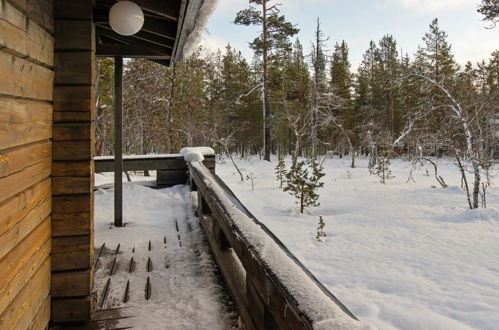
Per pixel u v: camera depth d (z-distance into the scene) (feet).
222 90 93.25
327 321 2.86
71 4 6.62
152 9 7.58
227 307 7.77
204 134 59.52
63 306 6.86
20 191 4.89
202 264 10.27
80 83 6.69
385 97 88.07
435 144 34.94
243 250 5.75
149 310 7.64
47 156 6.35
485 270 15.12
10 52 4.45
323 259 16.93
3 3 4.09
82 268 6.91
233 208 7.34
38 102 5.72
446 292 13.12
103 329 6.85
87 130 6.75
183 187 20.72
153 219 15.15
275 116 75.97
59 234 6.75
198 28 8.20
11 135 4.42
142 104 45.70
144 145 49.42
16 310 4.79
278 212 27.30
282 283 3.81
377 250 18.12
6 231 4.29
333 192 36.11
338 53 96.43
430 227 22.30
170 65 14.07
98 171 19.88
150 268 10.00
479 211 24.67
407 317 11.14
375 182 42.65
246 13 66.74
